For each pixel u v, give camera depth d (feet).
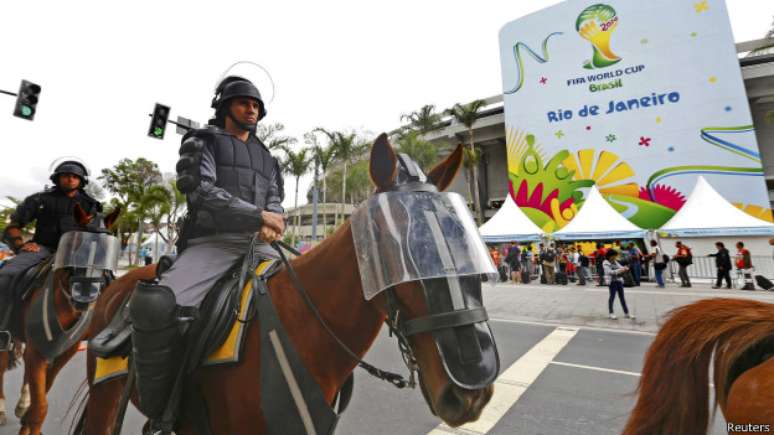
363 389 13.52
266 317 4.33
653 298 33.96
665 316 4.19
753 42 90.27
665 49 76.48
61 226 11.07
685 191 71.92
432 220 3.59
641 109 77.41
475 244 3.63
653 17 78.07
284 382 3.94
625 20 80.53
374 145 4.17
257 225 4.43
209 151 5.19
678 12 76.07
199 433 4.34
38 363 8.89
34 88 31.24
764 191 66.28
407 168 4.19
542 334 22.30
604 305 31.07
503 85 93.66
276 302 4.55
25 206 10.70
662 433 3.63
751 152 67.97
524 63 91.04
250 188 5.47
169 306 4.01
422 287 3.28
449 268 3.28
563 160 84.53
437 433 10.09
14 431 10.28
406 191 3.82
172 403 4.17
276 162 6.41
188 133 5.24
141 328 3.94
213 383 4.30
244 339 4.25
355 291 4.17
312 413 3.89
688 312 3.94
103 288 9.57
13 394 13.04
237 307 4.38
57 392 13.14
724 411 3.45
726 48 71.87
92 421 5.91
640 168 76.43
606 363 16.33
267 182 5.92
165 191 90.33
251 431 3.98
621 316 26.66
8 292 9.60
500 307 31.58
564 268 50.21
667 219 72.84
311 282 4.51
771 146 87.40
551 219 84.84
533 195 87.51
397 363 16.60
